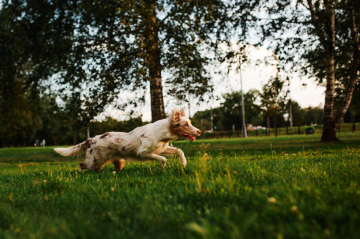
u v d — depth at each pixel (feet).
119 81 43.73
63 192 12.41
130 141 18.92
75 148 20.47
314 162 18.60
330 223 5.98
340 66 56.49
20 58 48.67
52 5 45.09
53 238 6.27
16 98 55.01
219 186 9.85
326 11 46.14
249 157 26.50
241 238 5.39
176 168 17.03
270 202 7.38
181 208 8.17
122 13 36.58
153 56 41.06
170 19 40.83
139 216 7.39
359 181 9.76
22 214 8.45
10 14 45.16
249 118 253.03
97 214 8.29
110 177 15.81
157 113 43.04
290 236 5.51
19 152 70.49
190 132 17.95
